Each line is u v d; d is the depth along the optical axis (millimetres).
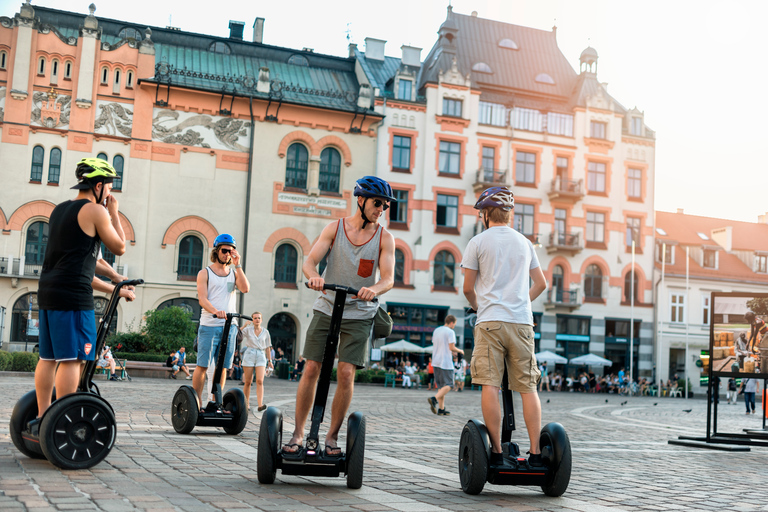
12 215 32438
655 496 5305
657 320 42562
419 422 11906
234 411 7934
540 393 33000
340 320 4824
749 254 47906
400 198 38500
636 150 43250
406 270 38188
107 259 33281
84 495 4090
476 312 5438
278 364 34906
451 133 39438
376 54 42719
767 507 5027
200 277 8188
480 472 4887
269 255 35594
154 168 34281
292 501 4336
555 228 41188
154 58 34719
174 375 26047
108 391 15547
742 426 14711
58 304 5004
